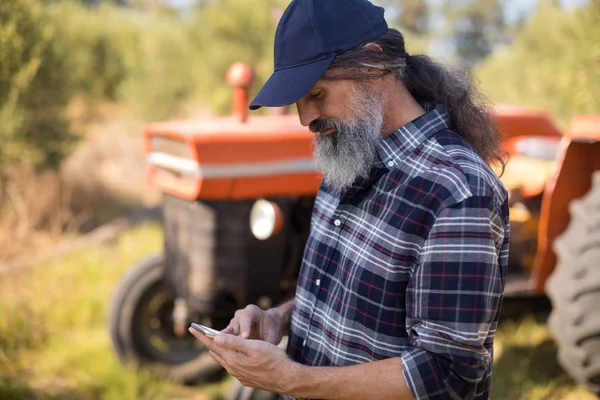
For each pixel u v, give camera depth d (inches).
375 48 55.4
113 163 322.3
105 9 538.6
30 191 240.7
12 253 213.8
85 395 134.6
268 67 305.0
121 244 221.0
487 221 50.8
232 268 116.3
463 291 50.1
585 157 123.3
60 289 179.9
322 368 54.6
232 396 106.9
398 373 51.2
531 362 141.7
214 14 322.7
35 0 243.1
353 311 56.1
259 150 114.3
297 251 123.0
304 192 117.7
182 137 113.3
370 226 55.7
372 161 56.0
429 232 52.0
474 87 61.6
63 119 261.1
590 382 113.3
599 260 107.9
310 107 56.9
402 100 58.1
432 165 54.0
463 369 50.3
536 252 138.8
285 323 69.7
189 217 118.3
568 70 203.9
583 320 108.5
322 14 54.6
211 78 321.7
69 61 265.0
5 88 235.1
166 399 133.6
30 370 144.6
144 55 419.5
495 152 61.8
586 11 193.2
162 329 139.4
